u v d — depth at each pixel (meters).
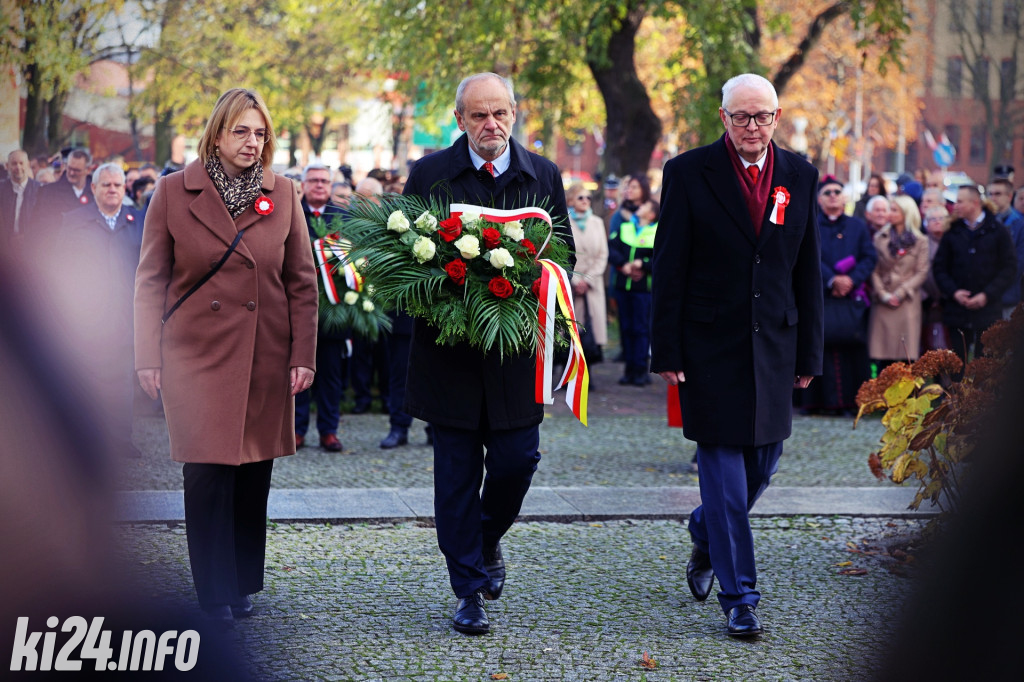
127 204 8.23
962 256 10.53
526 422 4.66
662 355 4.75
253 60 22.81
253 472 4.72
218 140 4.59
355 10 20.14
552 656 4.35
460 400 4.63
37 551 4.80
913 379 5.74
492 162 4.75
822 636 4.62
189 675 4.06
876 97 35.78
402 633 4.59
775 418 4.74
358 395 10.82
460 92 4.69
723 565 4.68
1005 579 2.84
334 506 6.61
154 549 5.65
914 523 6.55
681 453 9.04
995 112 21.66
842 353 11.12
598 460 8.68
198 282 4.53
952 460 5.46
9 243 4.67
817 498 7.11
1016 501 2.81
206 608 4.55
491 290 4.49
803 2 27.81
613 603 5.06
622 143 17.89
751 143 4.62
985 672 2.89
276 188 4.71
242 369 4.53
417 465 8.26
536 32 17.72
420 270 4.54
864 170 45.03
